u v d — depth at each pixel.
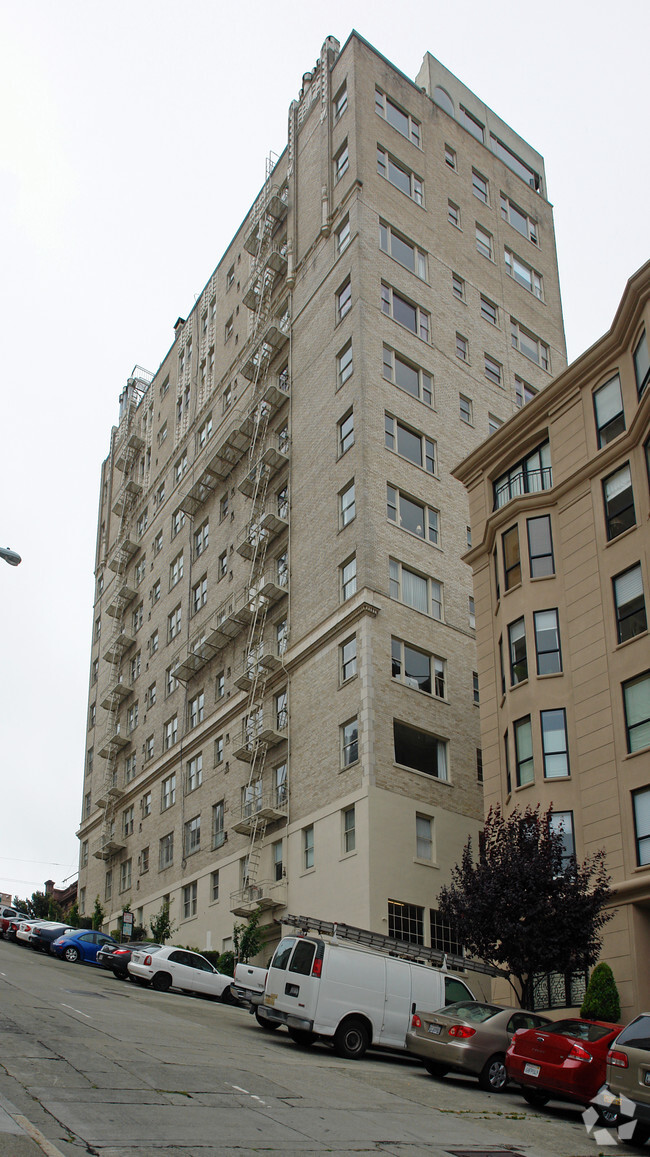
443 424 47.12
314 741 40.81
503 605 32.25
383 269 47.78
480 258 54.62
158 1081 14.04
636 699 27.25
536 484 33.25
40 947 41.28
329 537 43.44
